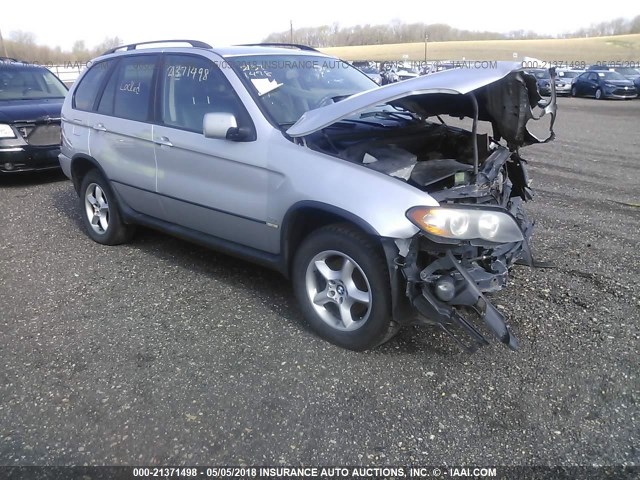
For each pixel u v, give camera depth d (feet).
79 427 9.70
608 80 89.15
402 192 10.76
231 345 12.22
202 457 8.96
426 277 10.39
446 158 14.16
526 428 9.52
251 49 15.38
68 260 17.48
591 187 26.55
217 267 16.70
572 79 97.66
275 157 12.48
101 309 14.06
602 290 14.69
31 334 12.85
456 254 10.84
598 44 248.93
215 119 12.73
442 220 10.11
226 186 13.64
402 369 11.23
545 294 14.44
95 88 18.26
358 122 13.88
